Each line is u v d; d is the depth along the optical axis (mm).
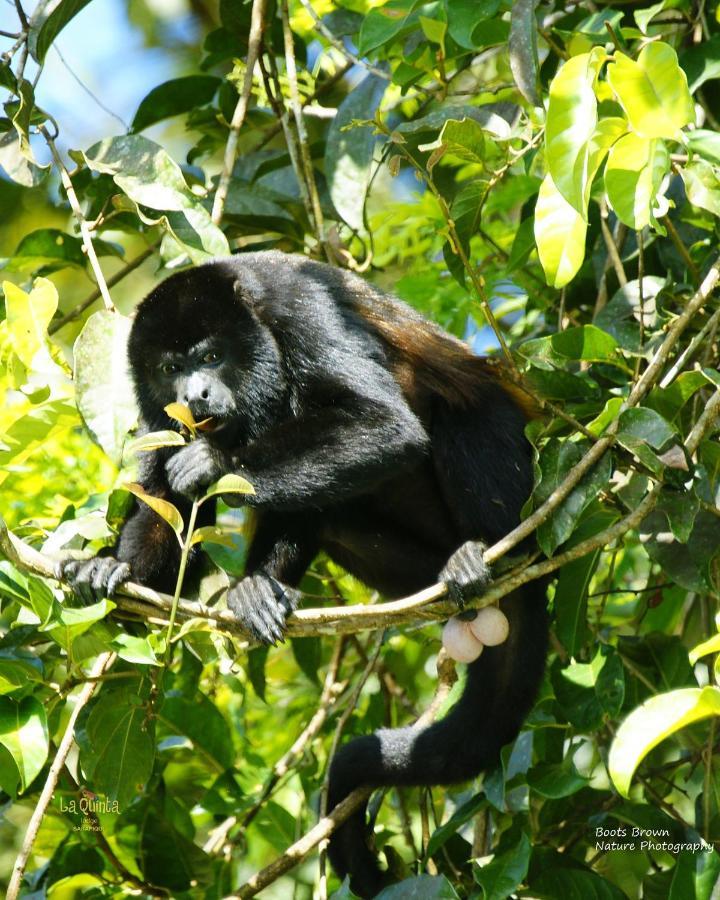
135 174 8531
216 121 11578
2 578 6730
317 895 8555
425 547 9586
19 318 7730
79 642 7223
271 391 9586
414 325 9836
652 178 6766
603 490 8102
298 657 10617
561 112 6594
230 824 9859
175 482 8266
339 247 10516
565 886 7758
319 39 12094
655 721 5781
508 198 11836
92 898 8812
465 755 8789
